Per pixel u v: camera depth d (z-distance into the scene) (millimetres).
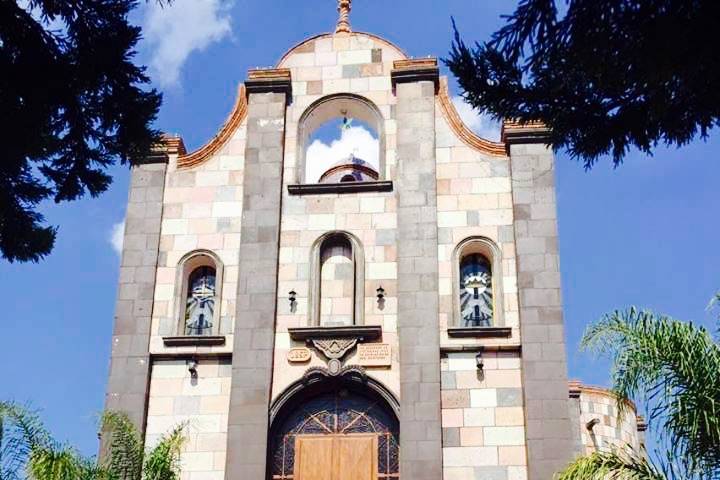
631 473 17359
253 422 24969
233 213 27547
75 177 18594
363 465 24984
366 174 31938
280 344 25875
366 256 26672
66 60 17266
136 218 27594
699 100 14281
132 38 17328
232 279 26812
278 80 28797
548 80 14922
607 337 17672
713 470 16531
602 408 34375
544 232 26375
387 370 25375
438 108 28312
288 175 27859
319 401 25703
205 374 25859
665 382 17094
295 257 26828
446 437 24672
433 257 26359
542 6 14227
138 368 25891
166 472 22125
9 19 16797
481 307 26406
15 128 17328
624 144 15281
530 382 24781
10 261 19344
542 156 27188
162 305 26703
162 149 28219
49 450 20797
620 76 14312
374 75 28875
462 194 27172
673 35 13250
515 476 24266
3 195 18453
